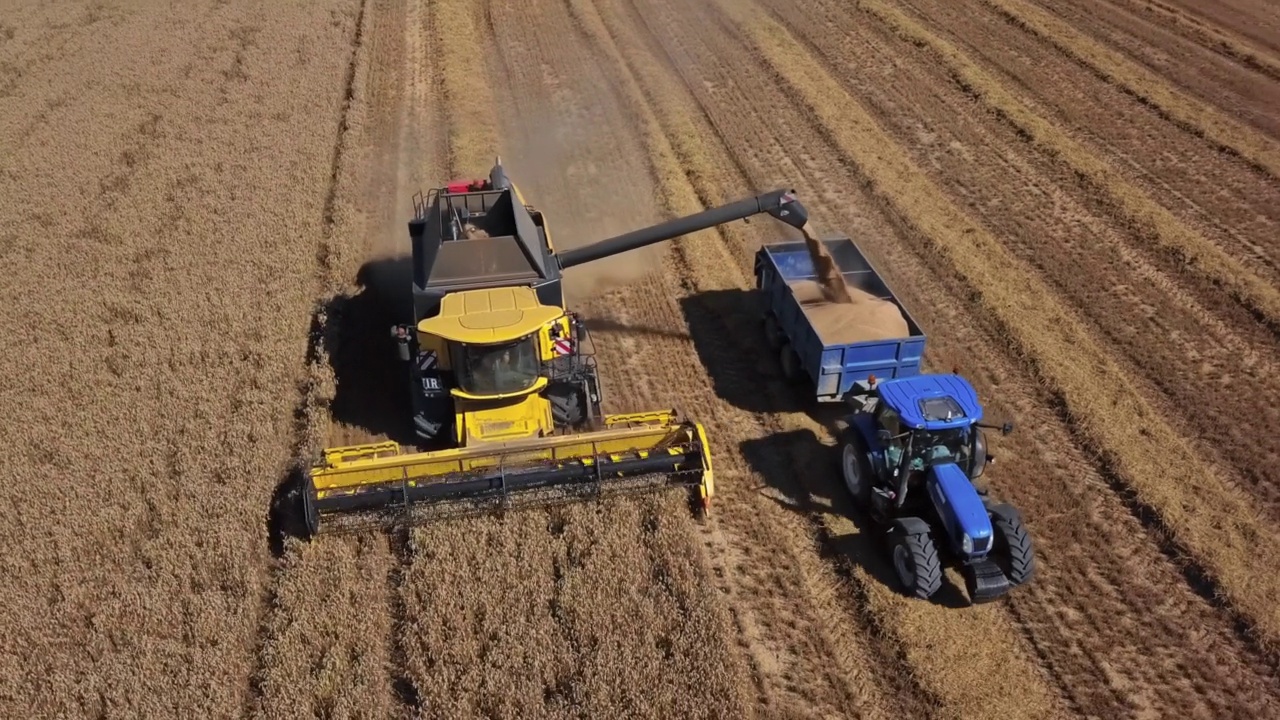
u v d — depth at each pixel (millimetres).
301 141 25141
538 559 12742
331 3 34875
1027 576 12055
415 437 15234
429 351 13703
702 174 23203
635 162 23922
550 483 13305
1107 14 31625
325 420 15531
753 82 27828
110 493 14266
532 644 11578
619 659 11398
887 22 31219
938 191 22328
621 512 13422
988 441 15195
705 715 10773
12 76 30031
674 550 12836
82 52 31641
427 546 12930
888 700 11359
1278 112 25562
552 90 27812
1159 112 25625
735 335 17891
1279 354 17219
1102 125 25141
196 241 20844
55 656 11734
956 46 29688
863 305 16062
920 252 20047
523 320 13523
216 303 18750
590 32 31484
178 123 26328
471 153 24125
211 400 16125
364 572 12750
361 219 21703
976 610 12453
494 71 29156
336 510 12852
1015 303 18344
